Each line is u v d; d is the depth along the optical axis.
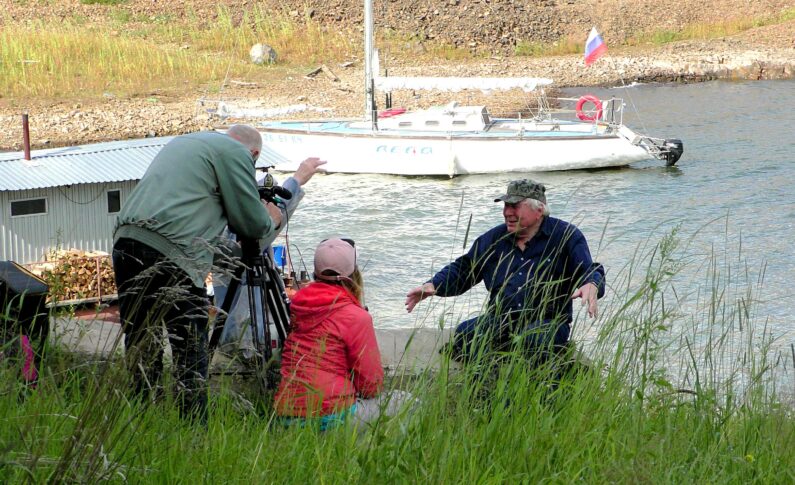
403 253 20.00
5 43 39.84
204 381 4.32
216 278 5.17
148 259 4.64
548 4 54.97
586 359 5.60
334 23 49.19
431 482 3.71
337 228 22.31
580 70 46.03
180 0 50.69
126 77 39.41
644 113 37.00
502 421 4.28
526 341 5.42
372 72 29.45
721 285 14.91
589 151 28.12
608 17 54.09
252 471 3.66
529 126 29.75
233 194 4.86
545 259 5.82
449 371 4.78
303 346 4.76
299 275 16.30
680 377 6.00
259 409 4.72
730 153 29.31
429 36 49.81
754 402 5.35
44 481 3.25
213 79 40.47
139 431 3.77
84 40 42.06
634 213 22.95
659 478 3.99
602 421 4.54
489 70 45.03
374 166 28.58
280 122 30.19
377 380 4.77
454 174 28.33
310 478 3.75
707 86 43.88
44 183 14.91
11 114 34.22
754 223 21.23
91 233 15.61
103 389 3.56
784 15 55.31
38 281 5.07
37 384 4.22
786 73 46.38
